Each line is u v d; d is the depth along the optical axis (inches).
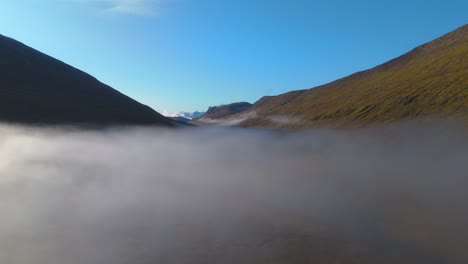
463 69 5999.0
